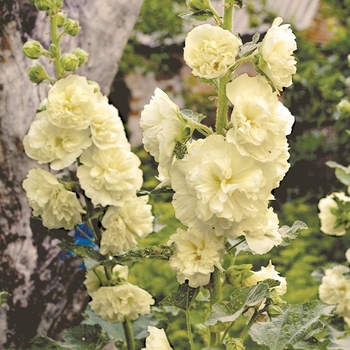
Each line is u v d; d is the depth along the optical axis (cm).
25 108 296
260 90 168
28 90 296
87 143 219
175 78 664
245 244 198
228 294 441
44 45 301
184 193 171
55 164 218
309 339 191
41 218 240
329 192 652
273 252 539
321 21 693
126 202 231
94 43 319
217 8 466
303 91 668
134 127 657
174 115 171
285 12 689
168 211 557
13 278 300
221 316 174
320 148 659
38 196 227
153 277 470
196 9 179
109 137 219
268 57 165
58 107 214
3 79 291
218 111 178
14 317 302
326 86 667
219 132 178
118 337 263
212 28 165
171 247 184
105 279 251
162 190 189
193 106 659
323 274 326
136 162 233
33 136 221
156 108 174
